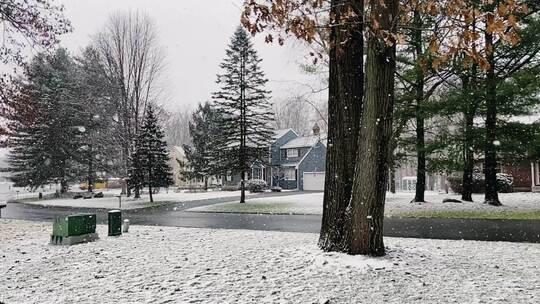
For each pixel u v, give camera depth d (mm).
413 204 21250
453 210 18531
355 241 7734
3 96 17141
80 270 7840
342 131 8086
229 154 29281
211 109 47812
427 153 19672
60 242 11109
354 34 8062
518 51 17594
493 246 9633
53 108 40656
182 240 11445
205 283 6465
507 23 5355
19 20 15539
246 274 6953
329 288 5988
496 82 17328
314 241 10359
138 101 37125
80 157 42188
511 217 16109
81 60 40688
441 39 5961
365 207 7684
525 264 7496
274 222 16938
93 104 38531
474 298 5434
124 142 36594
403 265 7246
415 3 6301
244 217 19594
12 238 12805
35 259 9133
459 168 18500
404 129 22922
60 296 6043
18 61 16719
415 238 11414
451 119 20047
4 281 7113
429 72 17062
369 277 6500
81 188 57125
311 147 47719
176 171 64938
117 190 55500
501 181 29109
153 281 6742
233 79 29781
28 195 47969
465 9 5590
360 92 8180
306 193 39875
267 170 51969
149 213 23047
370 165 7609
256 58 29625
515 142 17344
